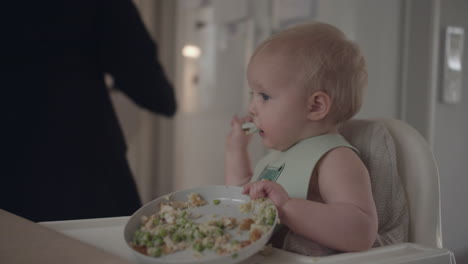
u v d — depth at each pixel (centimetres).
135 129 137
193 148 148
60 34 120
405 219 69
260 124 71
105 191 129
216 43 150
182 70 144
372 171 70
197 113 148
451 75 178
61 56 121
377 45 175
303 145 68
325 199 62
